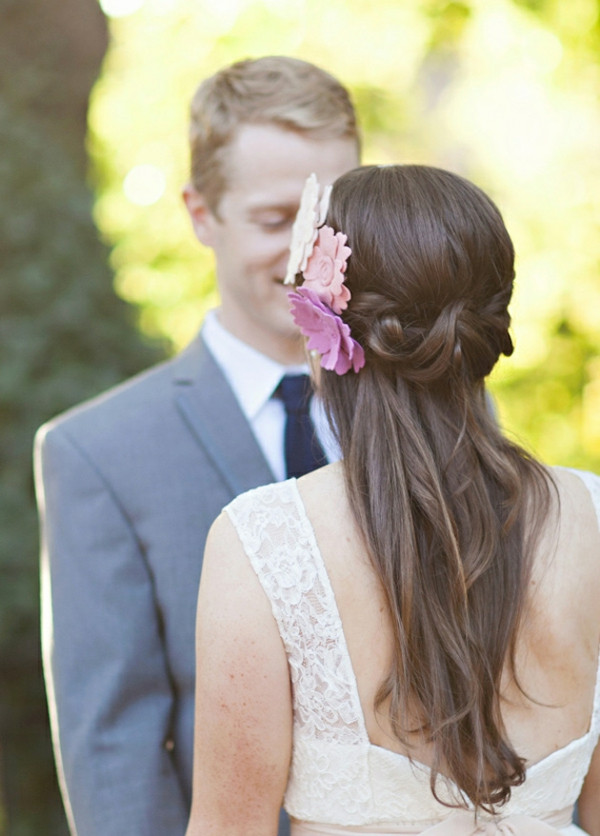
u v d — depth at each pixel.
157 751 1.92
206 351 2.17
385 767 1.35
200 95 2.17
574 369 6.38
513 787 1.38
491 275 1.37
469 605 1.32
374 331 1.36
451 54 7.05
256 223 2.07
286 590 1.35
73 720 1.91
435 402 1.38
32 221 3.84
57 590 1.98
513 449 1.42
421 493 1.32
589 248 6.48
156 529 1.98
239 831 1.42
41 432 2.14
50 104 4.20
